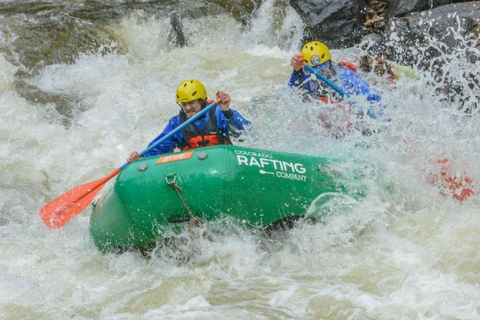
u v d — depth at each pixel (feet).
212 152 39.65
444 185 44.88
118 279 39.70
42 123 62.54
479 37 61.62
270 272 38.70
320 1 76.74
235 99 66.23
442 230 40.91
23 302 37.01
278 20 81.92
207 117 44.19
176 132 43.21
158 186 39.22
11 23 81.15
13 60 74.13
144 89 69.41
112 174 44.04
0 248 43.34
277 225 39.83
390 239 40.63
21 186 52.85
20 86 69.87
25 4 88.12
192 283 37.86
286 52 80.07
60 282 39.45
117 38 80.33
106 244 41.73
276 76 72.08
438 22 64.69
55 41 78.18
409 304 34.60
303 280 37.65
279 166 40.01
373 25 76.33
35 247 43.80
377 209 41.45
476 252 38.52
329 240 40.32
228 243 39.86
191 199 38.68
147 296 36.96
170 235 39.37
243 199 38.81
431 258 38.50
